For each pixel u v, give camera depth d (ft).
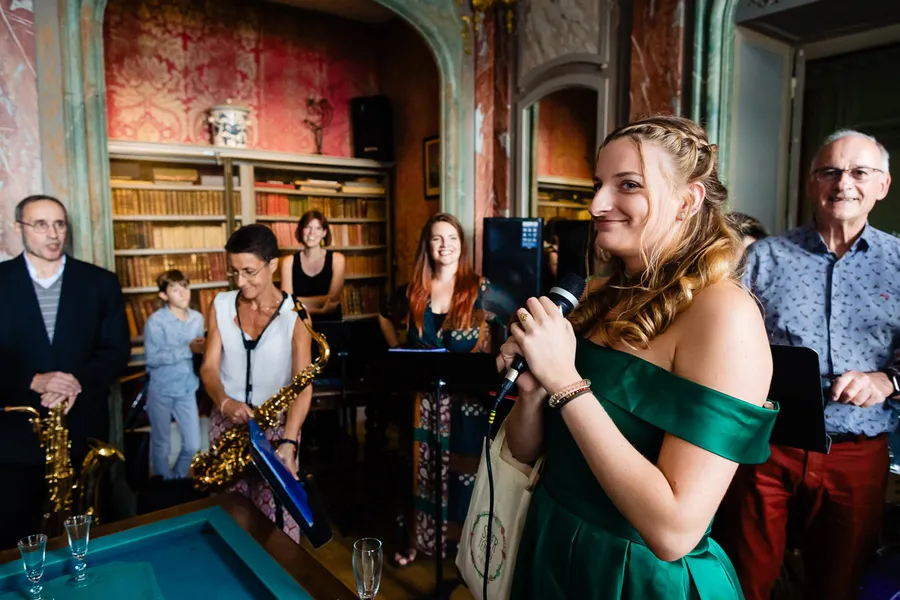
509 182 14.03
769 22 9.36
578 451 3.54
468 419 8.93
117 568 4.27
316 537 4.25
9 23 9.24
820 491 6.28
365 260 20.13
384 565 9.34
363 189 19.77
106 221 10.29
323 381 12.42
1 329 8.11
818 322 6.54
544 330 3.20
